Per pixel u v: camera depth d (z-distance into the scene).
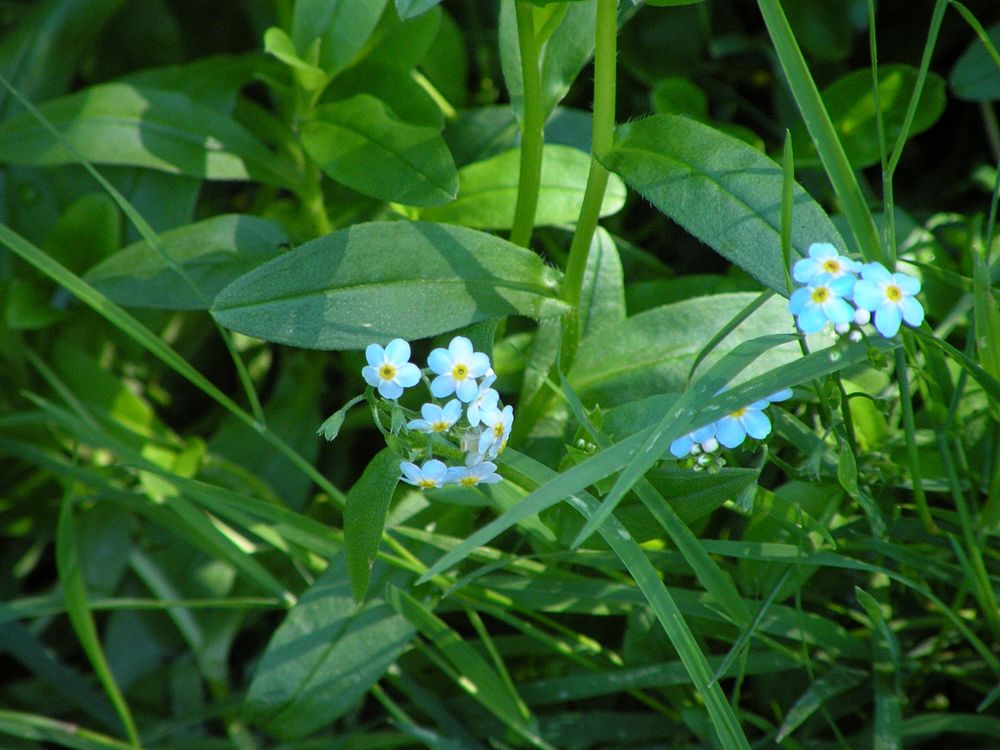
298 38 0.24
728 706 0.20
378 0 0.24
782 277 0.19
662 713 0.25
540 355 0.24
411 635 0.23
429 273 0.21
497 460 0.20
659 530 0.21
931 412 0.23
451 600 0.24
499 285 0.21
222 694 0.27
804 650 0.22
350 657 0.23
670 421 0.18
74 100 0.26
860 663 0.24
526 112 0.22
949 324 0.24
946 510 0.23
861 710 0.25
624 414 0.20
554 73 0.23
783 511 0.20
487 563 0.23
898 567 0.24
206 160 0.26
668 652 0.24
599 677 0.24
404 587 0.23
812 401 0.23
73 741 0.25
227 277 0.24
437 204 0.23
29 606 0.25
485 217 0.25
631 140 0.20
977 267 0.20
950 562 0.23
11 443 0.26
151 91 0.27
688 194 0.20
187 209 0.27
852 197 0.20
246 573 0.25
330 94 0.26
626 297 0.27
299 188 0.27
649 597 0.20
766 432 0.19
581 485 0.18
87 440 0.26
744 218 0.19
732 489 0.20
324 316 0.20
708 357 0.23
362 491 0.19
